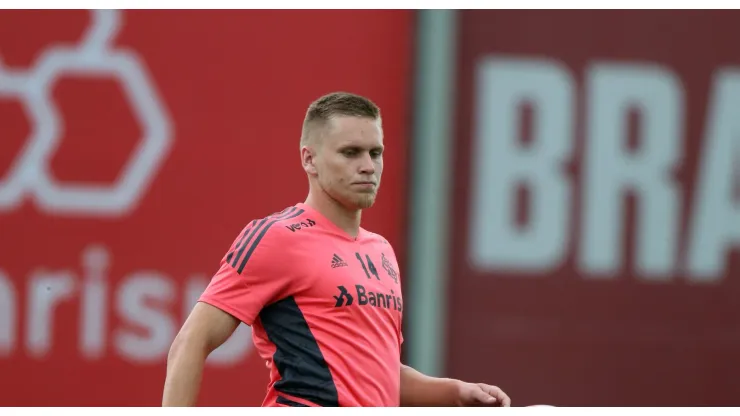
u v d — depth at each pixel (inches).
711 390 965.8
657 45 971.9
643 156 968.9
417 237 932.0
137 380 898.7
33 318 892.6
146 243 907.4
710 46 976.3
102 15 912.3
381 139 468.1
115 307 901.8
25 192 898.7
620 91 965.2
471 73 944.3
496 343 944.3
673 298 970.7
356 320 454.0
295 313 449.1
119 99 912.3
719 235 974.4
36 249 897.5
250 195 915.4
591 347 956.0
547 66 955.3
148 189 909.2
